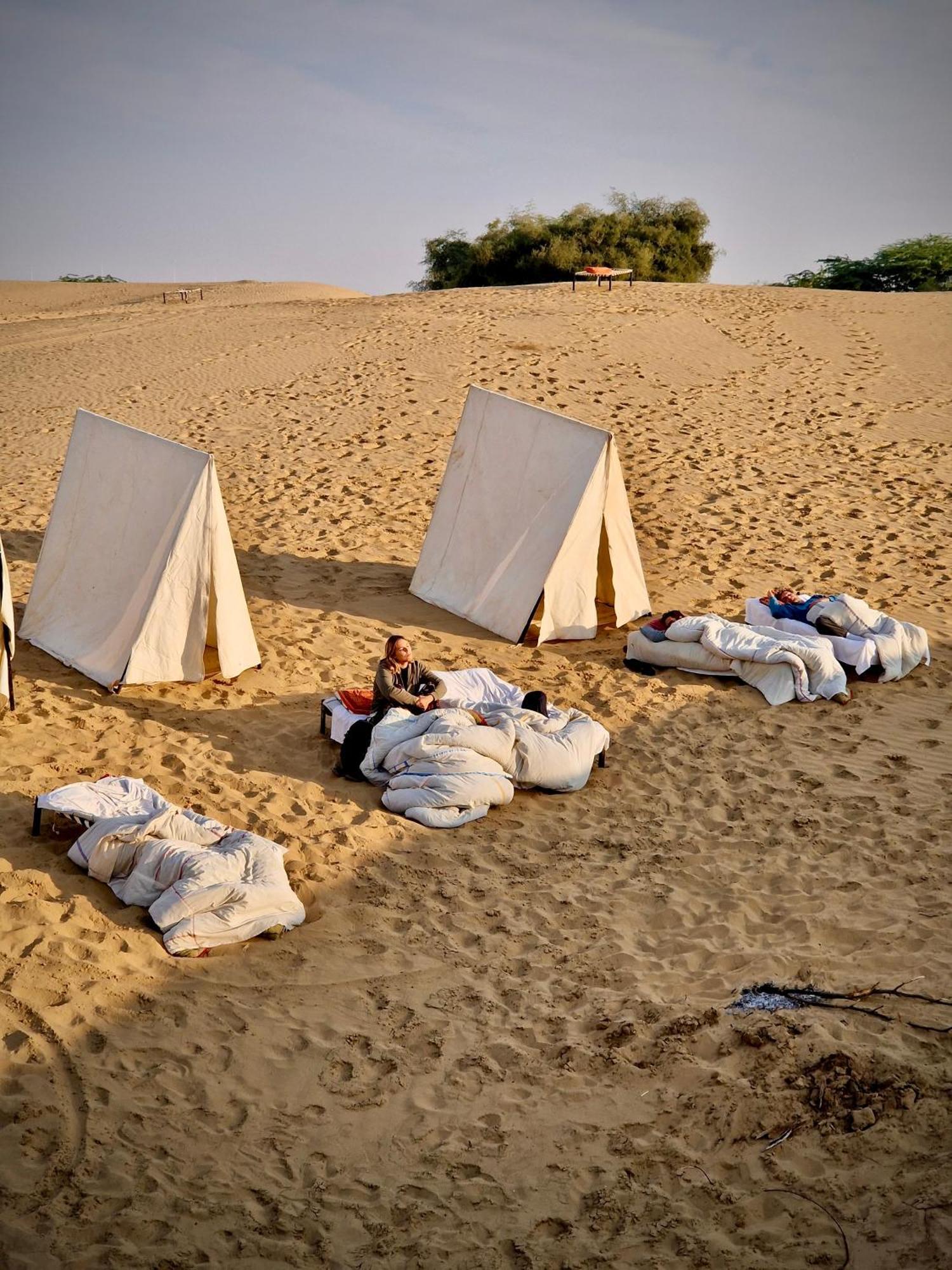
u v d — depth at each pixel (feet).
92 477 34.58
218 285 177.06
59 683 31.94
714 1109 16.80
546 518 37.45
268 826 25.00
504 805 27.17
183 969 20.36
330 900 22.93
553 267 173.58
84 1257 14.40
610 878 24.13
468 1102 17.49
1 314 152.35
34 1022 18.45
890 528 49.11
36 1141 16.28
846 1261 14.05
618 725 31.73
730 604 41.29
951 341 80.33
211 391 71.82
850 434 61.82
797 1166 15.66
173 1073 17.90
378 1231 15.11
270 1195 15.67
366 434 61.26
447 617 39.50
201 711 31.14
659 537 47.83
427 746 26.81
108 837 22.06
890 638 34.86
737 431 62.03
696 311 89.97
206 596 32.07
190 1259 14.52
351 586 42.16
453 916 22.59
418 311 92.84
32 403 71.10
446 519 40.75
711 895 23.35
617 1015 19.30
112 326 102.63
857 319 86.79
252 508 50.49
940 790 27.86
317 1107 17.40
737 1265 14.24
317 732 30.50
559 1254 14.61
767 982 19.80
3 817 23.90
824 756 29.86
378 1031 19.15
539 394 67.82
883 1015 18.49
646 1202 15.37
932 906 22.30
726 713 32.50
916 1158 15.43
